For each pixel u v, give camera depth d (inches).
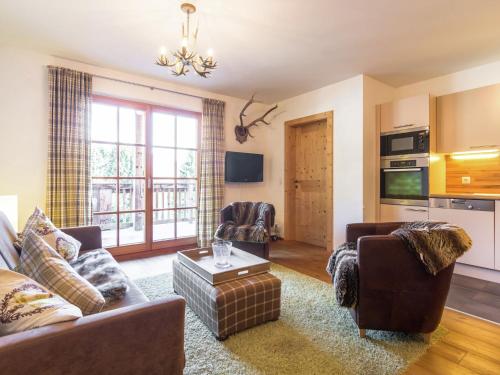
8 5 89.6
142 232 157.2
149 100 153.9
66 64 129.6
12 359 28.5
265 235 136.9
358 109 147.9
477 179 134.8
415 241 64.9
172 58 125.6
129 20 98.3
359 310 71.4
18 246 72.7
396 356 65.8
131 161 153.6
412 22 98.7
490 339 73.2
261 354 66.3
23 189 119.5
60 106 125.1
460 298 98.2
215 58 126.8
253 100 191.9
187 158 173.5
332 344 70.3
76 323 33.1
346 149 153.8
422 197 130.9
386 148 144.9
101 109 143.7
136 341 36.7
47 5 89.7
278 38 109.6
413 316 68.4
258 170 194.4
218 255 88.7
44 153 124.1
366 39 110.4
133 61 132.0
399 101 139.8
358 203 148.0
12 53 117.1
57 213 124.5
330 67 137.3
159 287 105.7
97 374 33.9
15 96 117.7
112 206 147.9
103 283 62.6
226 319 72.1
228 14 94.0
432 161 133.6
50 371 30.7
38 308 34.3
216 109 175.2
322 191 179.0
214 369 61.2
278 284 81.4
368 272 68.9
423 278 66.6
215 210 173.8
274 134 201.6
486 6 89.4
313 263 138.8
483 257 113.6
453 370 61.4
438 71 141.9
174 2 87.9
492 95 120.0
